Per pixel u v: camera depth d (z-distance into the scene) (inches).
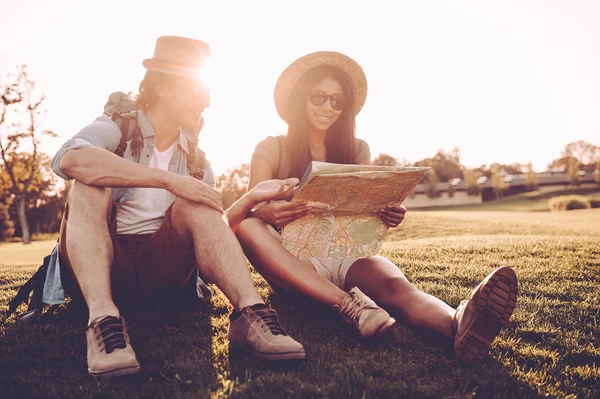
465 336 76.0
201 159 102.7
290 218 90.0
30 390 64.8
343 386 66.4
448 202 2999.5
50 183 1565.0
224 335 88.2
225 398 61.8
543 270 170.6
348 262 100.2
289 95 117.3
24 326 94.5
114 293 94.3
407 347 84.7
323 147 122.1
